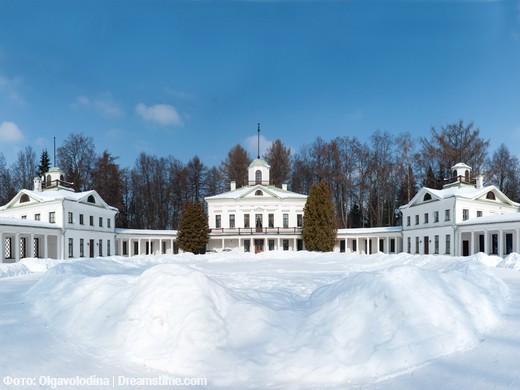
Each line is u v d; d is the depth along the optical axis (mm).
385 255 27344
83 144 61781
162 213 68188
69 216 39625
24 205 41625
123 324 7672
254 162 57188
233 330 7406
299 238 50594
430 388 5539
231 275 17297
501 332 7809
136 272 18266
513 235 37531
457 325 7543
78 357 6754
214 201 52156
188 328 7066
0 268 19766
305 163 68812
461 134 55531
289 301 10008
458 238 38344
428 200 43375
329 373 6227
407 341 6855
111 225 47188
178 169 70562
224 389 5914
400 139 59625
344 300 8156
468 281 10367
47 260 24188
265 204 51438
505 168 59688
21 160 66312
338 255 33594
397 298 7832
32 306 10641
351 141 62969
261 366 6445
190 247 46875
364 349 6746
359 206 63750
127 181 67562
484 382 5527
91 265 17844
